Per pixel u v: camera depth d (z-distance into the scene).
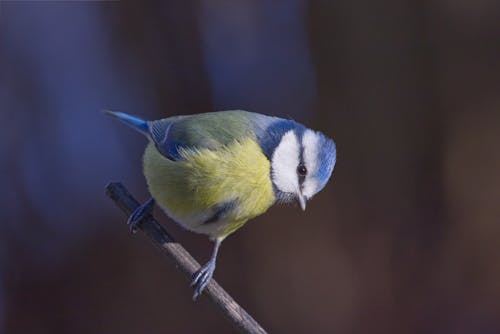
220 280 3.44
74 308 3.43
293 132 3.34
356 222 3.46
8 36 3.48
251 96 3.49
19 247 3.44
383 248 3.45
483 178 3.45
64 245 3.44
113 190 3.32
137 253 3.44
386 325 3.43
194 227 3.33
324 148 3.35
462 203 3.45
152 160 3.33
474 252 3.44
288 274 3.44
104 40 3.48
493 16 3.45
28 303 3.43
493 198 3.44
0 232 3.44
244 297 3.44
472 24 3.45
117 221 3.45
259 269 3.44
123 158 3.48
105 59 3.48
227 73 3.49
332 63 3.48
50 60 3.48
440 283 3.43
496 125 3.45
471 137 3.45
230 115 3.34
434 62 3.46
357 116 3.47
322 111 3.48
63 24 3.48
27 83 3.48
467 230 3.44
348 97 3.48
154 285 3.44
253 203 3.33
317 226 3.45
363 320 3.43
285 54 3.50
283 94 3.49
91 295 3.43
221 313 3.29
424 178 3.46
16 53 3.48
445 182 3.45
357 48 3.47
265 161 3.33
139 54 3.48
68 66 3.48
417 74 3.46
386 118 3.47
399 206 3.46
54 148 3.47
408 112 3.46
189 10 3.48
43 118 3.47
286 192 3.34
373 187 3.46
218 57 3.49
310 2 3.48
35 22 3.48
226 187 3.32
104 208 3.46
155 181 3.33
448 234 3.44
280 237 3.45
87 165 3.47
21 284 3.43
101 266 3.44
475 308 3.42
